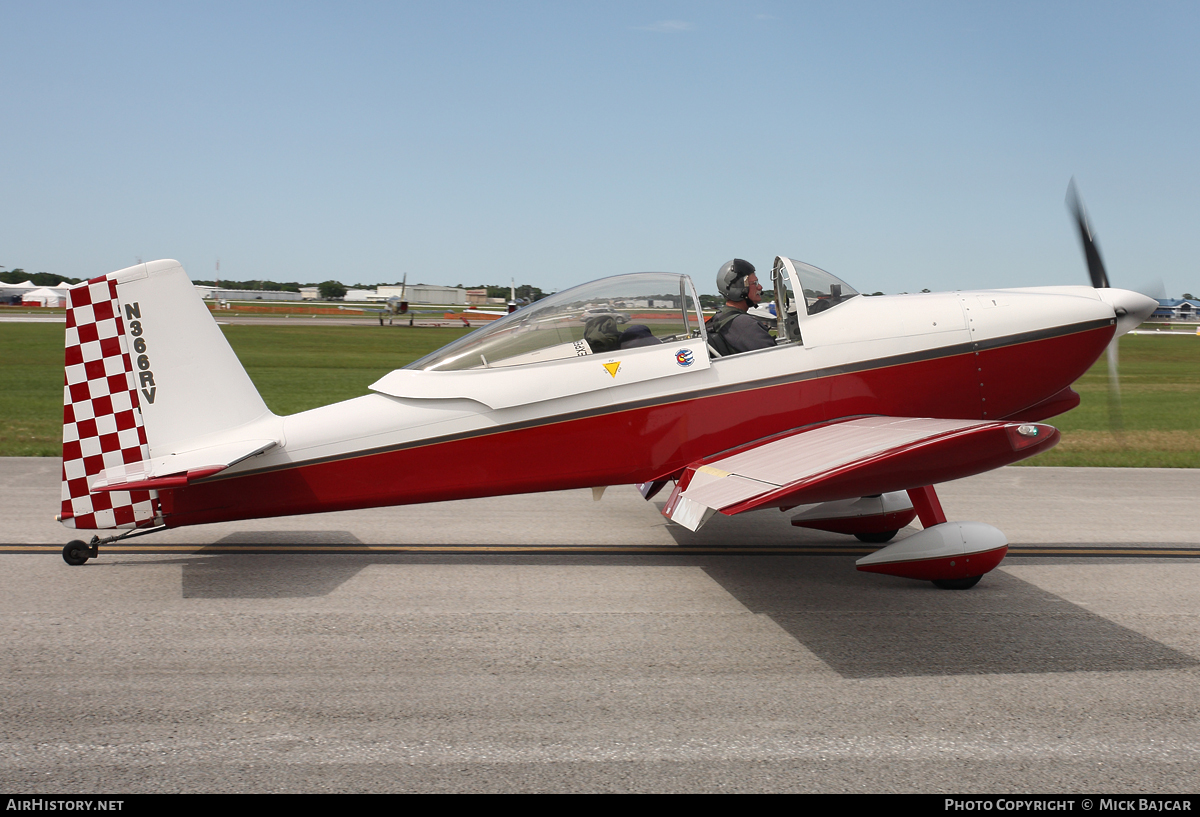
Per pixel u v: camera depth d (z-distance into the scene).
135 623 3.63
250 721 2.71
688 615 3.81
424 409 4.51
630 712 2.79
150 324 4.32
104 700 2.85
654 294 4.66
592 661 3.25
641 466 4.65
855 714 2.79
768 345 4.80
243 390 4.48
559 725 2.70
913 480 3.71
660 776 2.39
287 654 3.29
